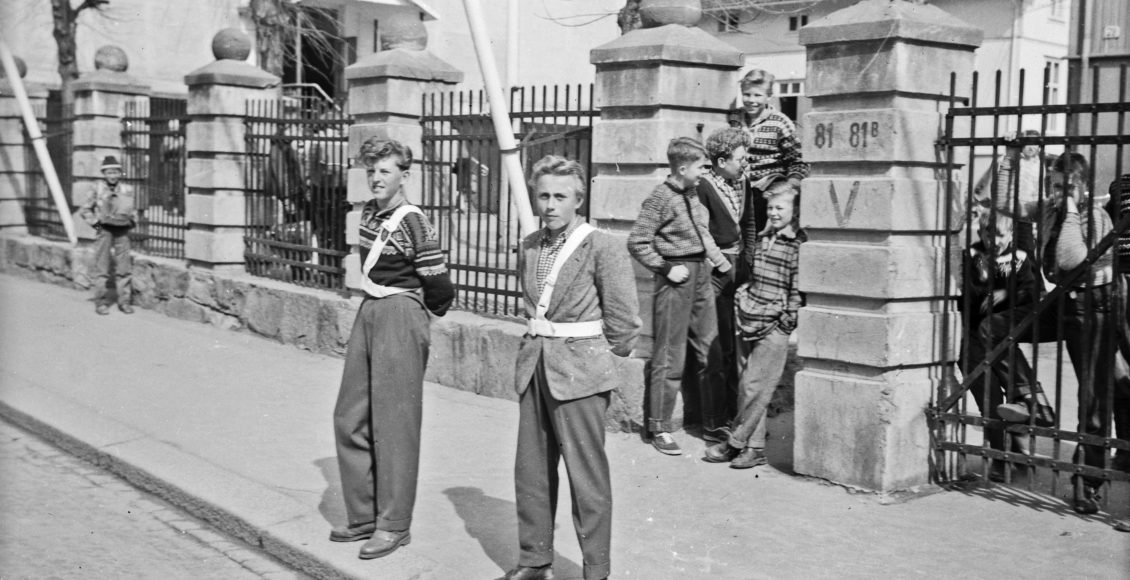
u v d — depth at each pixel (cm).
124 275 1308
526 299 477
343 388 533
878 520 575
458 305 945
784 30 2264
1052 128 1766
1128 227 548
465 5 731
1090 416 606
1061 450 716
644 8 767
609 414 759
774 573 503
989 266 602
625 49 750
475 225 1016
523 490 478
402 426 521
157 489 657
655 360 702
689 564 514
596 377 459
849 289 618
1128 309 602
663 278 694
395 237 517
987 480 621
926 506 599
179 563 551
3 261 1684
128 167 1447
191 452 710
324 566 520
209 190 1226
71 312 1314
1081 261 573
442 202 941
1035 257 579
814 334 637
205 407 837
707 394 716
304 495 623
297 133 1127
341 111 1054
